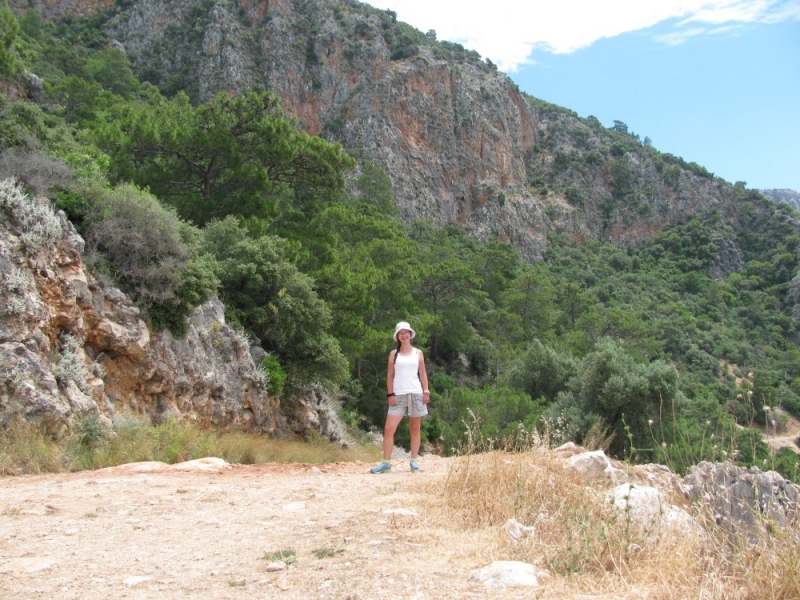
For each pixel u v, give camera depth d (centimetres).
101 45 10319
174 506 555
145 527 477
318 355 1895
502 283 6831
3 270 997
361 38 11675
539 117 17125
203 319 1555
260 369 1708
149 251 1350
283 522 473
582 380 2242
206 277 1455
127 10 11162
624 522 384
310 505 534
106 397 1159
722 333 8612
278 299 1828
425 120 11588
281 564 355
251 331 1789
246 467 865
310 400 1980
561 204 14038
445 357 4962
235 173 2322
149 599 314
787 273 11875
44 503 574
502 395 2667
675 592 294
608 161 15588
